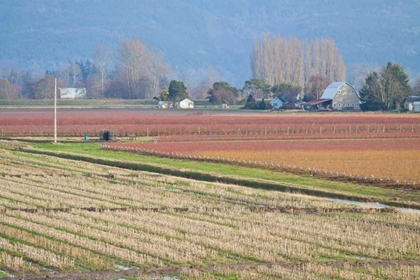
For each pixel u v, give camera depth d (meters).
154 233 141.00
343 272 114.75
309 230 144.88
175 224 147.50
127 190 194.12
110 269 117.44
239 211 165.50
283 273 114.62
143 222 149.88
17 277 112.75
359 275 114.50
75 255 123.88
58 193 186.88
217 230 142.75
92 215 157.25
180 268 117.94
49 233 138.12
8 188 194.00
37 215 155.25
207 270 117.25
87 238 134.62
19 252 125.31
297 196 190.75
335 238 139.25
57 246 128.38
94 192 191.25
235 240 135.25
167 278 113.94
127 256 123.12
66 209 164.25
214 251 127.56
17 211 159.25
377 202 185.75
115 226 145.38
